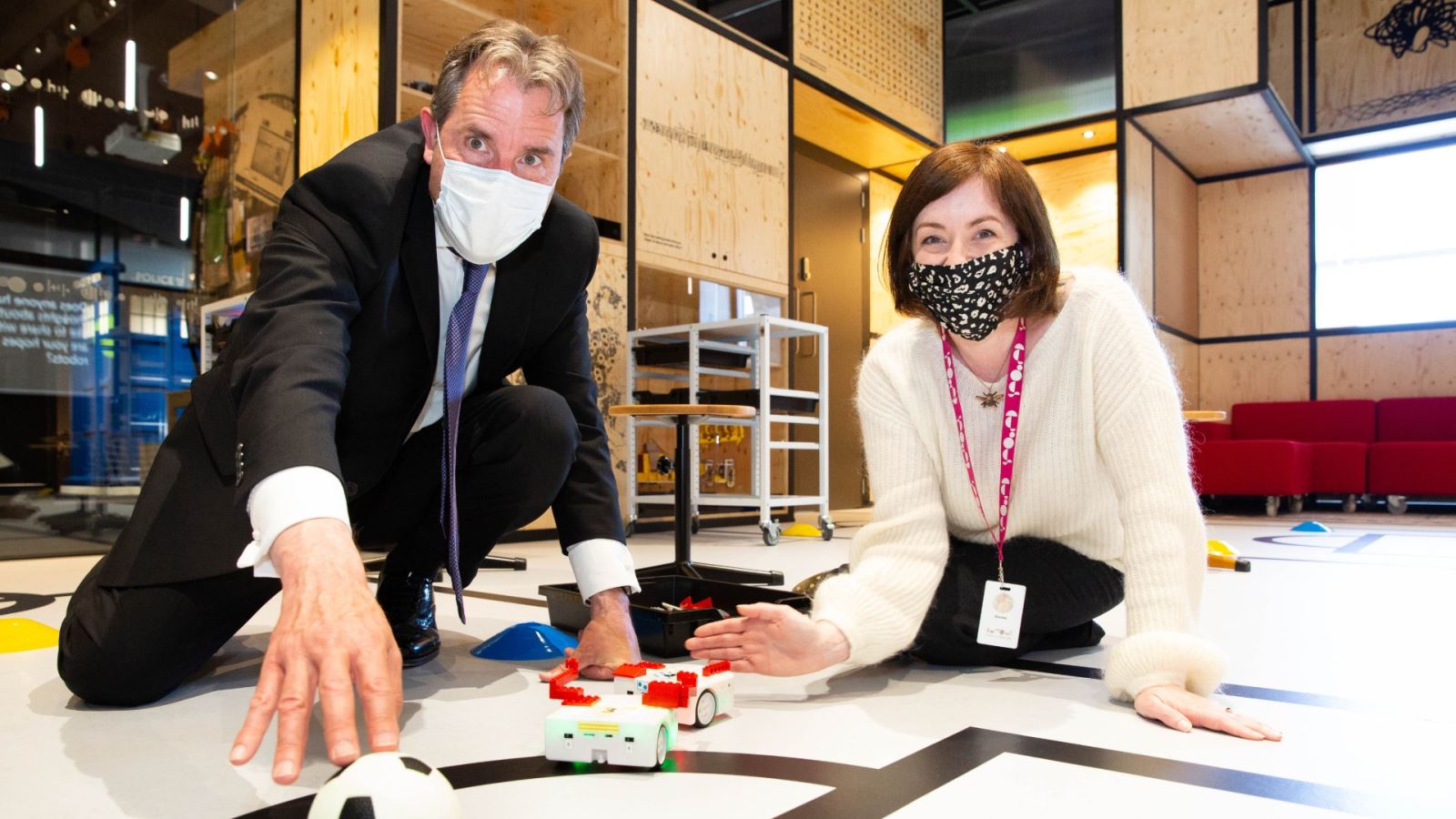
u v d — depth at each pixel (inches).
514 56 42.1
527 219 43.8
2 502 147.9
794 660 45.9
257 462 32.2
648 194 188.7
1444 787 34.6
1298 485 245.4
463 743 40.1
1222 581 104.5
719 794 33.4
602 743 36.3
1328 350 306.7
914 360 53.6
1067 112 276.2
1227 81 251.3
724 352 180.5
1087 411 48.8
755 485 167.6
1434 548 148.9
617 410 107.8
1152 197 285.1
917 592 49.8
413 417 49.4
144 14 164.1
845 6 246.4
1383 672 56.7
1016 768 36.5
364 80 151.6
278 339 36.6
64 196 157.4
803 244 265.1
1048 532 55.3
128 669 44.1
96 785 34.5
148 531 44.4
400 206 43.6
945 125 291.1
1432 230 293.3
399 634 56.1
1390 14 293.3
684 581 73.7
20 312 151.8
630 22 186.2
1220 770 36.5
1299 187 311.4
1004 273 45.9
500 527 55.8
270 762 37.5
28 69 155.3
